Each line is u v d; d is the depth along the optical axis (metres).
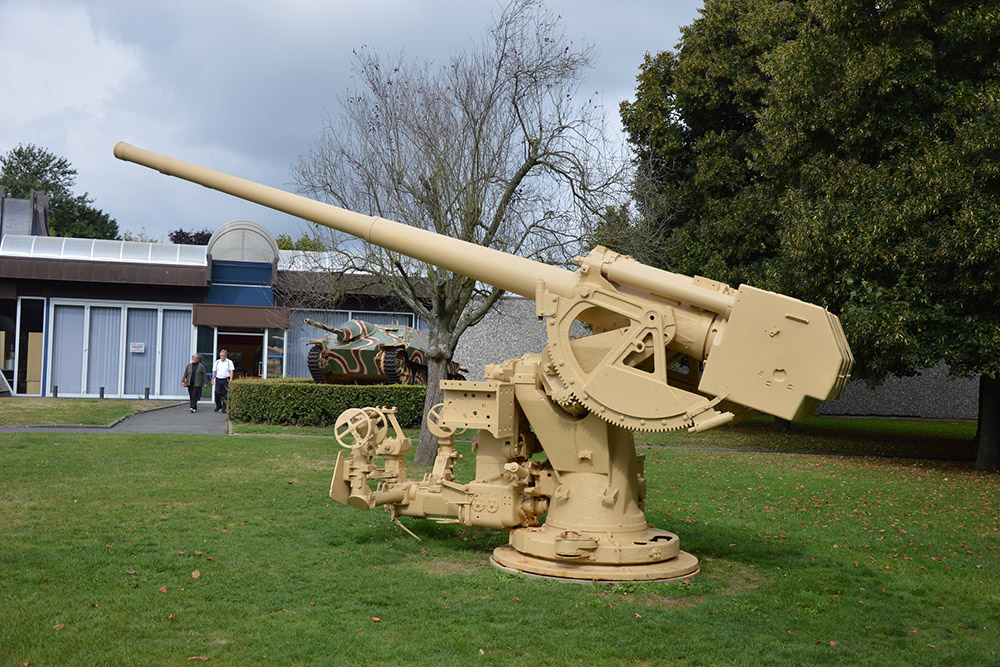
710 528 9.15
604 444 6.88
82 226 65.31
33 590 6.00
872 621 5.90
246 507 9.36
